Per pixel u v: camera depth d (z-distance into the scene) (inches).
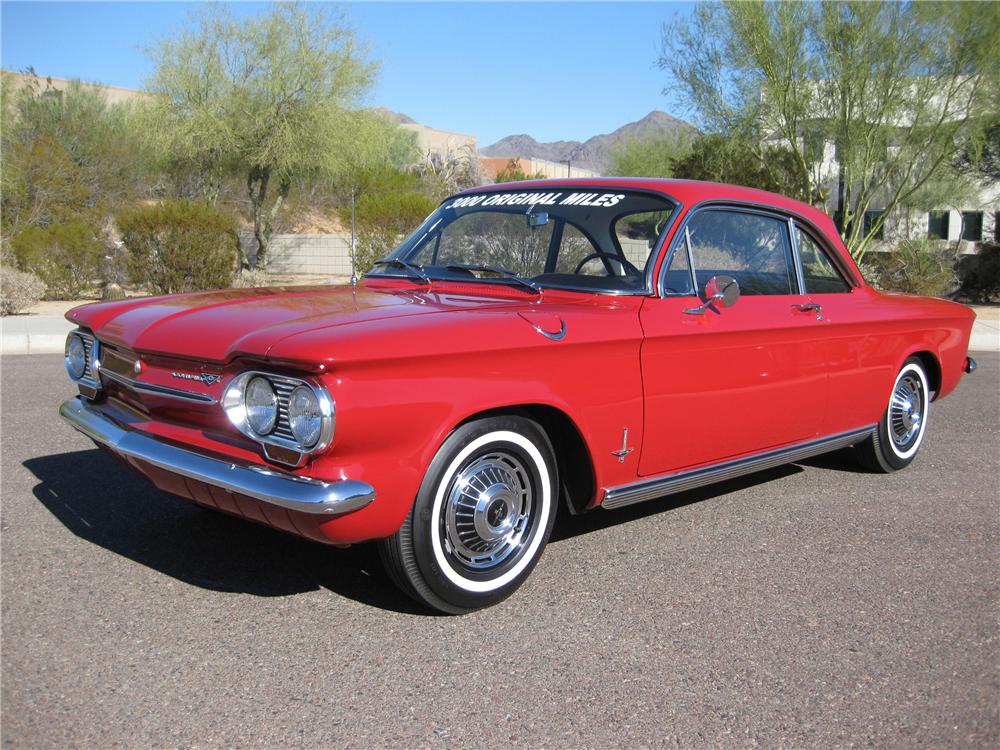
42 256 636.1
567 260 152.3
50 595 129.3
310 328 114.7
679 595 136.8
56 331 425.4
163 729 95.8
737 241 165.3
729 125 708.0
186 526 160.1
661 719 101.2
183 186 1048.2
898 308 198.5
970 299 781.9
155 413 129.3
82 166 1126.4
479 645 118.3
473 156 1336.1
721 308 155.9
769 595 137.8
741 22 666.8
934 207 789.9
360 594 133.5
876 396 196.2
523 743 95.6
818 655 118.1
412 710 101.5
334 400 107.1
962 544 163.8
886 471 212.8
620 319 139.2
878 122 660.1
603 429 137.5
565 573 144.6
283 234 1105.4
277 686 105.9
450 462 120.3
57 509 167.5
